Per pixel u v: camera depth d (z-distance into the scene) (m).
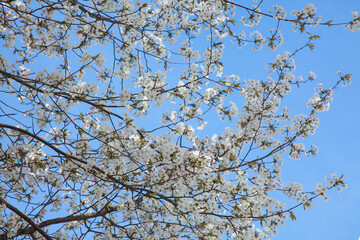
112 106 5.07
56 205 5.95
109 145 4.81
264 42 6.09
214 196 5.50
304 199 5.66
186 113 6.00
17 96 5.94
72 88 5.41
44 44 6.32
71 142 4.97
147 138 5.51
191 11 6.63
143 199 5.79
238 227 5.79
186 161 5.54
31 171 5.42
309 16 5.48
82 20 5.28
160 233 5.70
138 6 6.05
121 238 6.00
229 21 5.69
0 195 5.46
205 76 5.64
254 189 5.41
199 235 5.47
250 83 6.70
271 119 6.92
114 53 5.84
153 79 5.11
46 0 5.04
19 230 5.70
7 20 5.46
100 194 5.34
